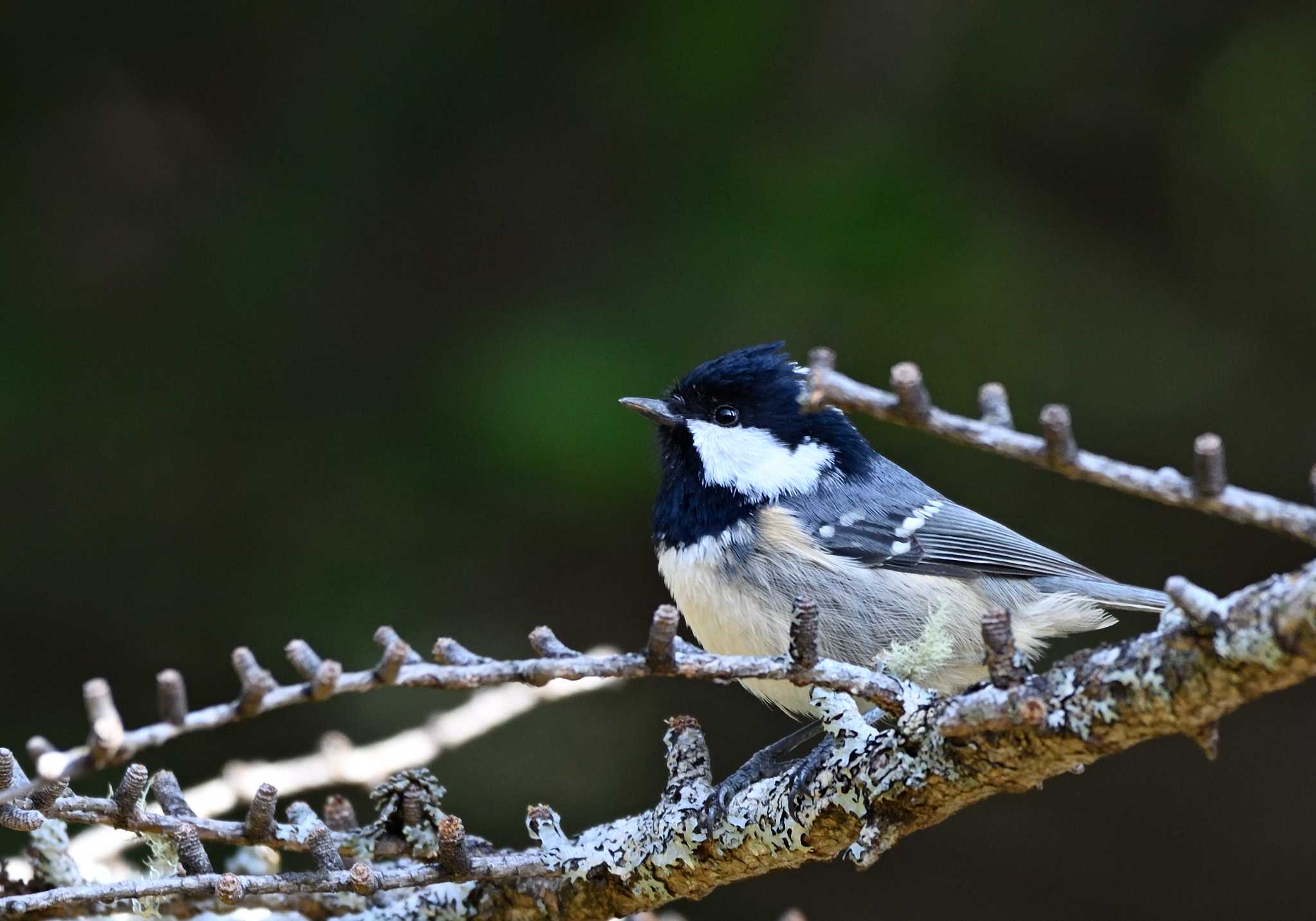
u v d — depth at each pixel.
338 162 11.49
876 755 4.46
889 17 11.37
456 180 11.59
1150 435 11.13
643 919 6.22
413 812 5.26
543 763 10.95
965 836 11.88
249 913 5.61
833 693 4.70
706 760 5.27
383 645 3.83
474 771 10.85
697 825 5.02
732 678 4.02
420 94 11.48
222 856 8.38
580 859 5.24
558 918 5.39
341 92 11.49
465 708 6.74
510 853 5.41
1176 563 11.25
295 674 10.58
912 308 10.69
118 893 4.35
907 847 11.82
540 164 11.55
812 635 4.06
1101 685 3.82
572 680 4.03
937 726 4.20
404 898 5.61
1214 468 3.40
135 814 4.47
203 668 10.62
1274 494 11.17
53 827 5.21
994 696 3.96
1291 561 11.16
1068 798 12.02
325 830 4.55
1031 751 4.01
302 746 10.48
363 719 10.54
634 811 10.87
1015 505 11.14
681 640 3.93
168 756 10.34
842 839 4.71
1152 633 3.82
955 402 10.73
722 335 10.72
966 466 11.03
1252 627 3.50
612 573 11.09
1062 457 3.51
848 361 10.70
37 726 10.37
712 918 11.47
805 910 11.57
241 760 10.43
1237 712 12.20
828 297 10.70
